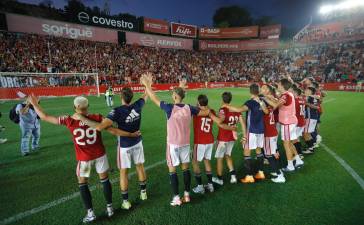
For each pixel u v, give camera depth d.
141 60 32.22
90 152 3.34
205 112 3.86
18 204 3.92
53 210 3.75
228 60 41.91
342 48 35.12
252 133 4.42
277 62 39.16
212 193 4.24
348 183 4.56
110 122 3.24
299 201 3.93
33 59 23.11
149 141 7.48
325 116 11.54
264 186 4.48
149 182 4.71
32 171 5.27
